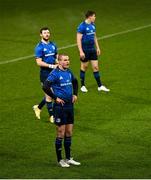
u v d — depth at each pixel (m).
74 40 74.62
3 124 45.50
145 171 36.47
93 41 52.75
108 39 75.25
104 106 49.72
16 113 48.06
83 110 48.69
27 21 85.62
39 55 45.66
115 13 90.62
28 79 58.16
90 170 36.72
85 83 56.78
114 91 53.97
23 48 70.75
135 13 90.62
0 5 97.75
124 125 45.12
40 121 46.19
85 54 52.84
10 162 38.22
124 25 83.06
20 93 53.62
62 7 95.06
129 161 38.31
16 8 94.69
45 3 98.69
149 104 50.19
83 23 52.41
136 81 57.16
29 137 42.81
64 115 36.97
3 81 57.47
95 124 45.41
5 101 51.25
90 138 42.56
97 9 93.50
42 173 36.16
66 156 37.97
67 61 37.62
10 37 76.56
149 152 39.91
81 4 97.31
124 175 35.75
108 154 39.62
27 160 38.56
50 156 39.34
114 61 64.81
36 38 75.94
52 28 81.44
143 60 65.06
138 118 46.62
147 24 83.44
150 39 74.88
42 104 46.47
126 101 51.00
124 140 42.12
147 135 43.00
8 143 41.66
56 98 36.91
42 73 45.72
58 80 37.34
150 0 100.69
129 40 74.56
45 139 42.41
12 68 62.28
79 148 40.72
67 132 37.62
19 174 35.97
